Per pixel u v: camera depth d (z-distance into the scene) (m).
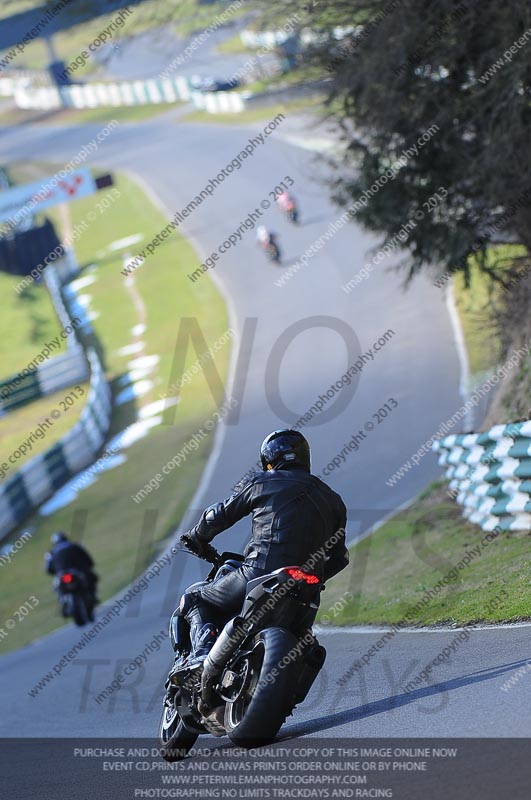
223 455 87.94
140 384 115.38
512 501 36.75
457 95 49.28
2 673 53.41
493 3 44.56
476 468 40.75
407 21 46.41
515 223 51.34
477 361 84.69
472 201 51.47
